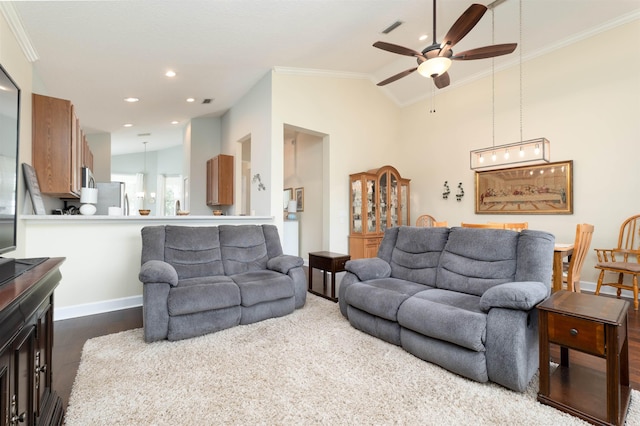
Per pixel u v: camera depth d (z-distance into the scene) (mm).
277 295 3020
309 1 3082
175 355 2264
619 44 3910
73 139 3205
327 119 5496
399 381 1936
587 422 1547
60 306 3035
